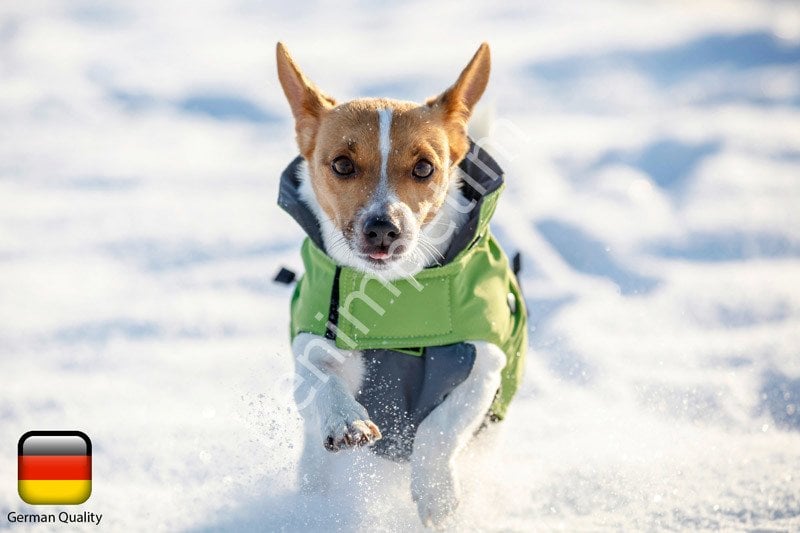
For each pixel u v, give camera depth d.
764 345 10.12
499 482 7.21
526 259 12.87
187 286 12.27
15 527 6.28
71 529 6.29
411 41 28.03
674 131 18.91
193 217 14.92
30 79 23.45
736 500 6.77
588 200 15.45
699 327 10.93
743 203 15.16
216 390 9.05
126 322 11.02
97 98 22.12
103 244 13.79
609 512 6.73
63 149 18.70
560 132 19.45
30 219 14.81
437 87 22.89
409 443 6.79
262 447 7.16
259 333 10.70
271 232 14.21
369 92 22.64
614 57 25.33
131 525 6.39
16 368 9.66
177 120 20.95
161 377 9.39
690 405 8.82
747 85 23.17
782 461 7.44
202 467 7.32
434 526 6.42
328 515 6.58
